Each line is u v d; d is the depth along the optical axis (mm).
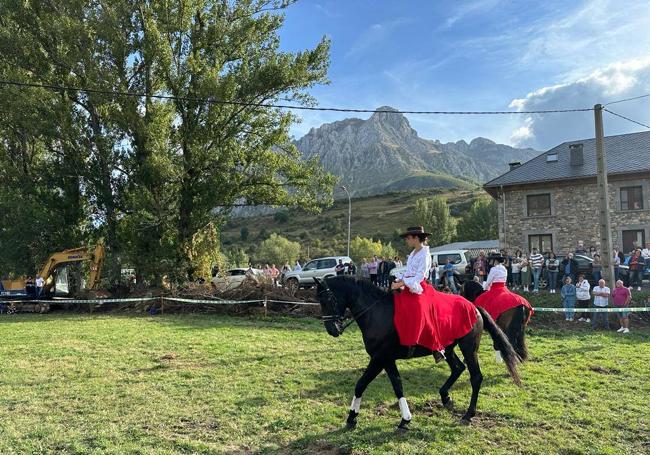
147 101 26391
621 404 7492
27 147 32250
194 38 28531
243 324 17578
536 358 10953
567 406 7441
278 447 5926
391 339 6500
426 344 6512
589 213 33625
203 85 25828
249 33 28969
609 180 33250
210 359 10961
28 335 14953
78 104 28359
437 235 80125
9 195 27438
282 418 6895
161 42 26016
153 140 25609
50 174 28812
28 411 7332
